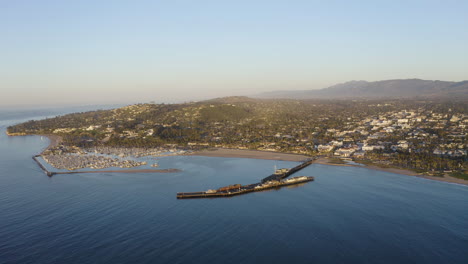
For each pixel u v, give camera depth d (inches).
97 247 5580.7
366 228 6240.2
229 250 5452.8
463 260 5098.4
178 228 6338.6
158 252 5398.6
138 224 6540.4
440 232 6028.5
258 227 6353.3
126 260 5157.5
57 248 5561.0
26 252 5442.9
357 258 5191.9
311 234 6023.6
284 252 5383.9
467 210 6998.0
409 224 6382.9
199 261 5113.2
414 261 5093.5
